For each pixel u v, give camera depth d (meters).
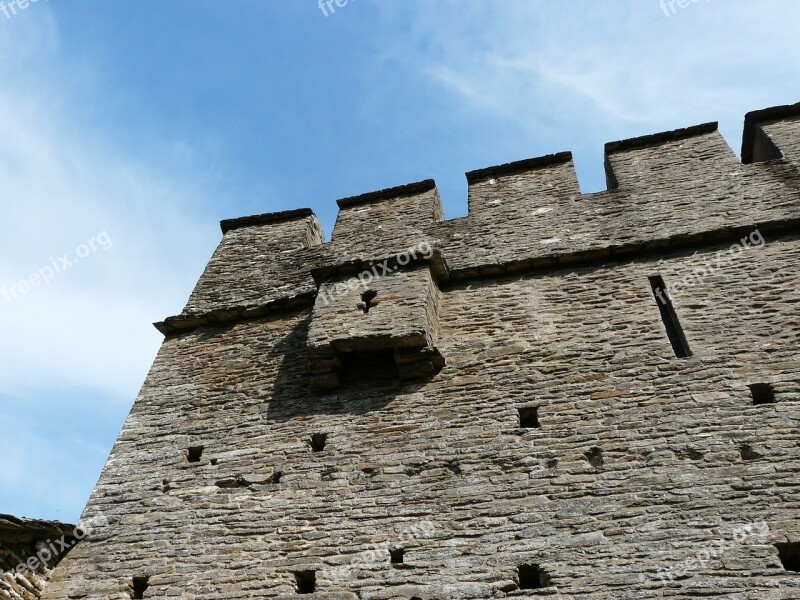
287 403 10.40
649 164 12.72
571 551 7.62
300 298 11.98
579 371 9.55
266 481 9.43
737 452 8.05
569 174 13.09
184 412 10.80
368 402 9.99
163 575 8.69
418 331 9.82
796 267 10.00
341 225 13.67
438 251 11.07
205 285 13.12
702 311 9.84
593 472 8.30
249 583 8.31
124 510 9.59
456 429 9.27
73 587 8.84
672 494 7.84
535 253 11.49
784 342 9.08
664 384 9.02
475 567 7.76
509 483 8.46
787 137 12.30
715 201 11.41
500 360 10.03
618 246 10.99
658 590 7.06
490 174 13.74
